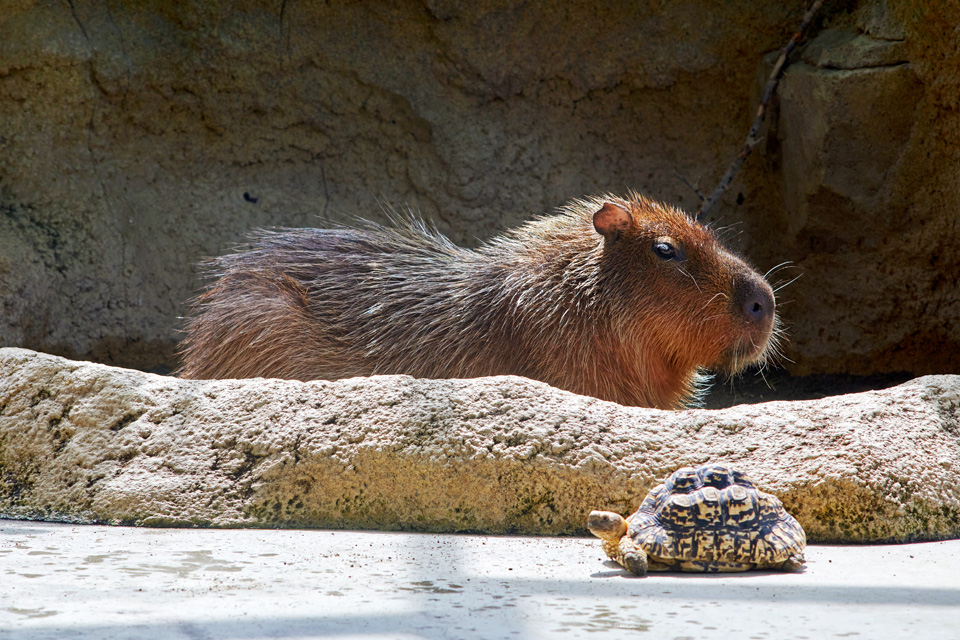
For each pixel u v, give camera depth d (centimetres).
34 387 834
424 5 1717
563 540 720
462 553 661
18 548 657
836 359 1666
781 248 1755
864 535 715
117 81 1659
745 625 480
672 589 563
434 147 1769
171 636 451
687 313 1118
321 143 1783
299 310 1159
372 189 1791
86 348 1653
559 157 1797
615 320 1126
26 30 1592
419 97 1758
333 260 1211
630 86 1773
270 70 1731
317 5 1717
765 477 729
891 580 591
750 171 1775
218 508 760
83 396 827
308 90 1752
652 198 1805
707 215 1795
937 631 469
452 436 762
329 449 770
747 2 1708
